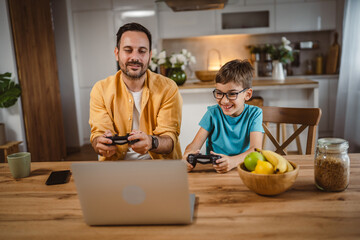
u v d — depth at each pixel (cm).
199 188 101
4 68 289
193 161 115
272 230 74
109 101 153
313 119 152
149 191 75
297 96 318
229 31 459
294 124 174
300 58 496
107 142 116
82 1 432
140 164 73
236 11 451
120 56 143
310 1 443
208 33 461
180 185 73
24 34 305
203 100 292
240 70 134
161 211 76
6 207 93
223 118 150
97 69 445
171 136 148
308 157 129
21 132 297
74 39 440
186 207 76
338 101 392
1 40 285
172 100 156
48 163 138
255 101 302
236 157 120
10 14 285
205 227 76
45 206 92
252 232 73
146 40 142
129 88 155
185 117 295
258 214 82
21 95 297
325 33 488
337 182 92
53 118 368
